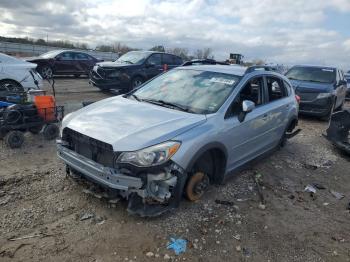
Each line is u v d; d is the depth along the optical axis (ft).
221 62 20.65
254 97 17.26
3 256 10.37
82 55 60.49
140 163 11.47
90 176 12.31
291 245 12.37
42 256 10.53
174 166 12.09
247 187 16.56
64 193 14.21
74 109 31.09
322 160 22.09
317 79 37.68
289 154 22.57
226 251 11.59
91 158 12.71
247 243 12.16
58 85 49.60
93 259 10.59
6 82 30.71
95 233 11.80
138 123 12.89
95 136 12.25
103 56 125.29
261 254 11.68
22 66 31.65
